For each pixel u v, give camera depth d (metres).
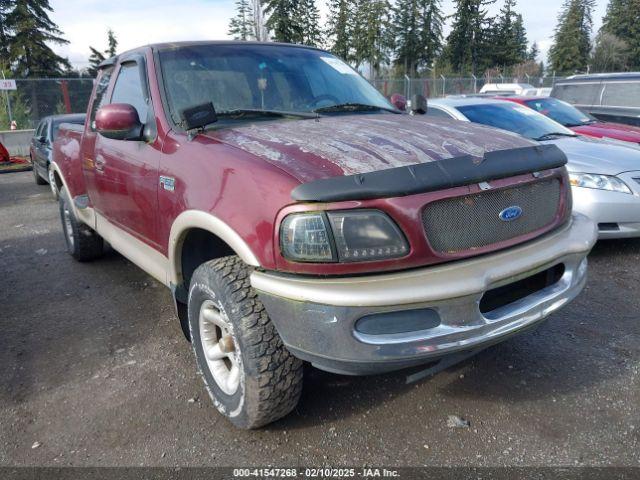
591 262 5.25
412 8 50.84
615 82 10.65
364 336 2.15
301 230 2.14
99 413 2.91
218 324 2.69
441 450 2.53
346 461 2.47
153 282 4.98
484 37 54.56
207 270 2.59
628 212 5.12
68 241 5.70
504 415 2.79
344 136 2.67
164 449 2.60
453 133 2.81
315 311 2.14
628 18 61.69
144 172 3.17
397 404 2.90
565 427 2.67
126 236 3.74
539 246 2.55
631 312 4.04
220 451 2.57
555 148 2.79
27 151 18.17
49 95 19.34
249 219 2.30
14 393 3.14
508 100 7.86
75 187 4.83
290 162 2.34
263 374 2.41
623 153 5.59
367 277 2.17
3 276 5.33
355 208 2.13
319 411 2.86
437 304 2.18
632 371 3.18
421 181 2.20
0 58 42.31
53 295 4.73
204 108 2.90
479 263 2.33
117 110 3.12
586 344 3.54
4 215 8.72
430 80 25.56
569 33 64.12
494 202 2.42
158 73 3.36
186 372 3.32
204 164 2.63
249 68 3.56
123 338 3.83
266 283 2.25
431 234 2.25
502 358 3.37
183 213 2.71
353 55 46.38
